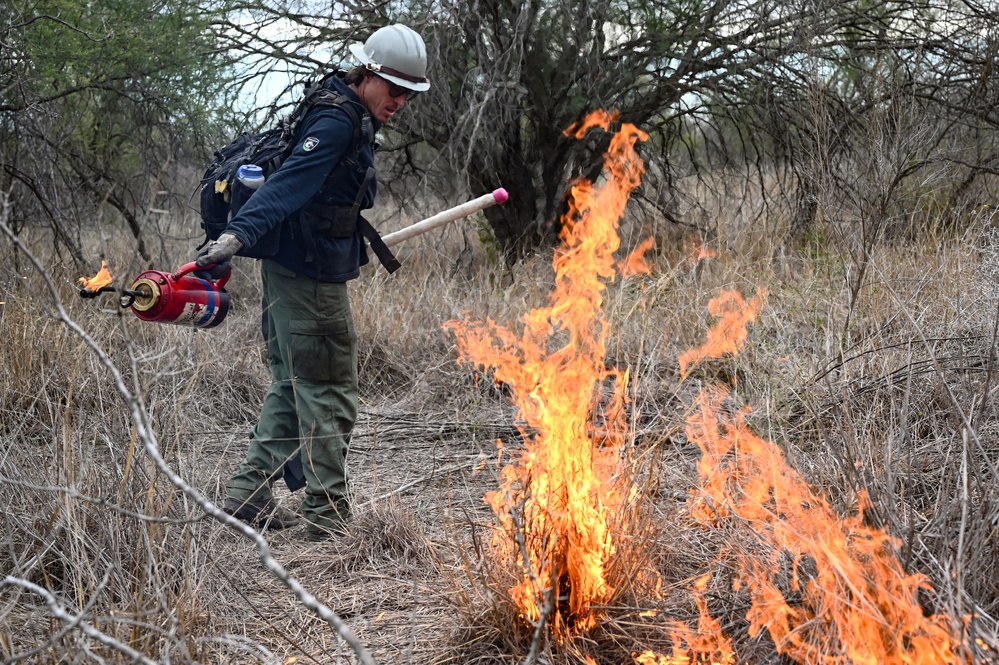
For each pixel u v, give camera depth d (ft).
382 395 17.37
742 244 23.66
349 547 10.55
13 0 18.70
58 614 5.39
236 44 24.27
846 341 13.60
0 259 17.71
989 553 7.72
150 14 21.76
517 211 26.21
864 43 25.90
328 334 10.86
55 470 9.54
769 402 11.78
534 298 19.94
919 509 9.48
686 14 24.29
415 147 29.35
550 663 7.43
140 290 9.57
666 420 12.82
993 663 6.53
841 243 16.43
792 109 25.02
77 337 14.44
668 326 17.51
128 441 9.86
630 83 25.35
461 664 8.09
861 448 9.52
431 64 22.71
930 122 23.18
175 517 9.18
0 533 9.33
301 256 10.61
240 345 17.58
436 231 26.76
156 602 7.89
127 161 24.41
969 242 18.81
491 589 8.21
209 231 11.25
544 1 23.04
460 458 13.71
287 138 10.59
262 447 11.28
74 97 22.34
